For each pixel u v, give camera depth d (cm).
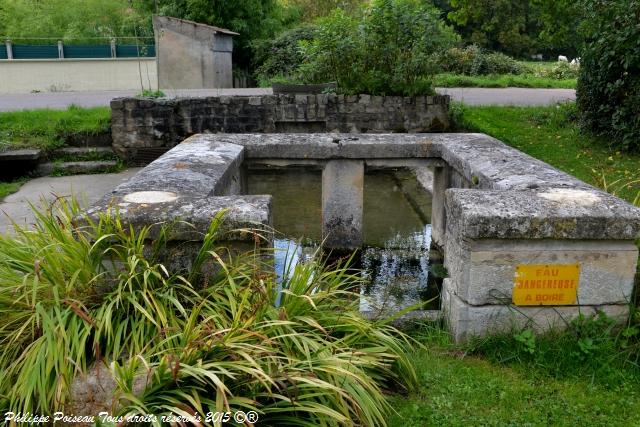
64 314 246
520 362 293
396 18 905
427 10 929
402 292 483
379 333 277
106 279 277
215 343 222
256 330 240
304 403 220
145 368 221
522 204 301
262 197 321
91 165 870
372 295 475
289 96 912
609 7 705
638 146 700
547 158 716
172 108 901
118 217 273
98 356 230
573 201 306
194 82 1794
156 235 290
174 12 2105
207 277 290
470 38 2791
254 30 2188
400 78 913
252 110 913
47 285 262
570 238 293
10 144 857
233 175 472
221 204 305
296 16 2498
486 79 1570
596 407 262
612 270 299
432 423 251
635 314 299
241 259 290
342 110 917
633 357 293
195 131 913
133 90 1731
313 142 555
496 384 277
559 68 1925
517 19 2825
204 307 269
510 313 303
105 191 764
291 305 267
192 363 220
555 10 891
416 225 692
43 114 969
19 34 2522
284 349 243
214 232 281
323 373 234
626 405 264
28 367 225
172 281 284
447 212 336
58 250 278
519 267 298
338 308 316
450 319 322
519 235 289
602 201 306
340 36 930
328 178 565
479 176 425
